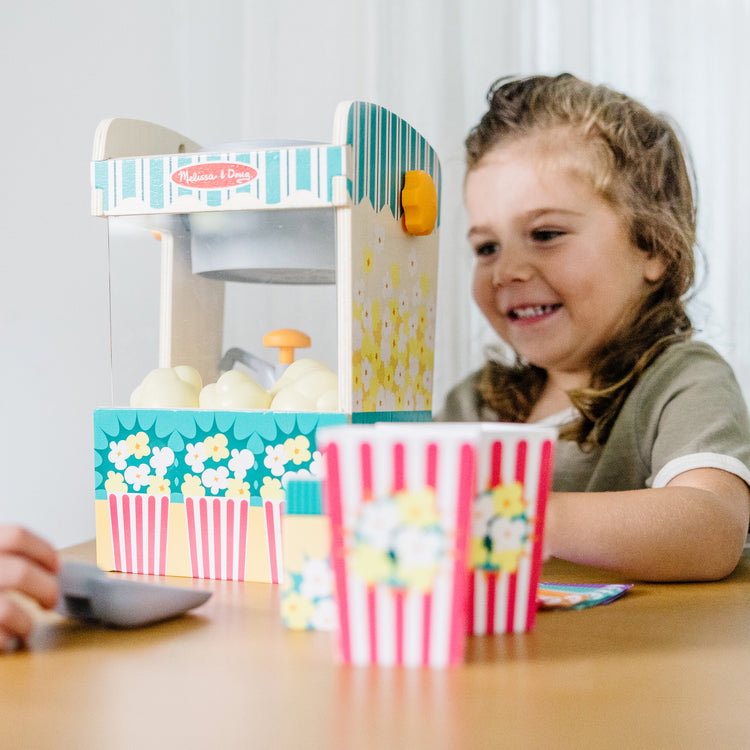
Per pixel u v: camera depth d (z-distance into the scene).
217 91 1.46
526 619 0.59
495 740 0.39
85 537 1.46
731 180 1.38
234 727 0.41
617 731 0.40
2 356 1.47
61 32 1.46
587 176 1.37
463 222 1.42
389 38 1.42
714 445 1.10
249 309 0.91
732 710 0.43
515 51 1.40
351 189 0.80
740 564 0.94
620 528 0.80
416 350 1.01
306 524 0.60
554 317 1.39
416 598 0.51
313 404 0.81
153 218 0.87
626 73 1.39
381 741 0.39
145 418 0.84
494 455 0.57
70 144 1.47
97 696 0.46
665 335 1.37
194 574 0.83
